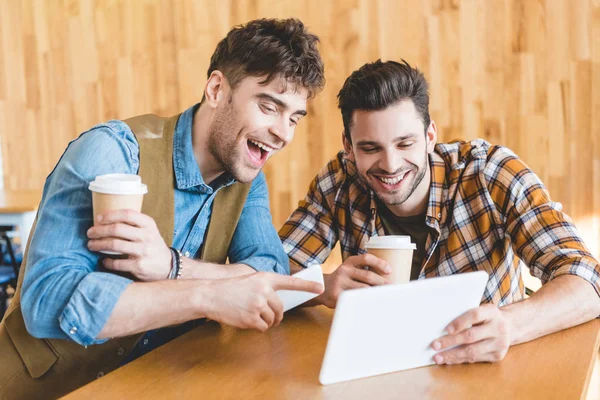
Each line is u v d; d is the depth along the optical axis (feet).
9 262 9.91
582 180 10.49
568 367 3.43
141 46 12.78
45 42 13.34
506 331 3.50
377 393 3.14
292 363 3.52
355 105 5.04
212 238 4.86
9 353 4.22
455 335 3.47
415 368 3.46
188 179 4.54
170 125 4.63
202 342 3.85
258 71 4.26
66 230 3.76
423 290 3.23
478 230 5.36
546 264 4.58
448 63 11.01
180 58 12.59
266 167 12.21
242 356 3.62
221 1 12.21
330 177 5.95
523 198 5.12
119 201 3.58
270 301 3.59
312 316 4.39
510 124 10.78
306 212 5.99
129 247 3.66
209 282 3.56
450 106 11.06
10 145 13.85
